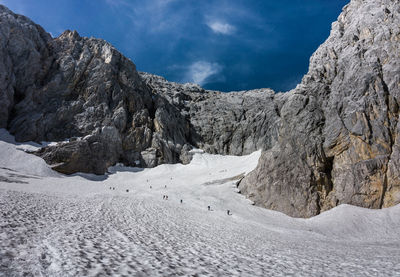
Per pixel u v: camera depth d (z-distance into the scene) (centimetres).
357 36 5159
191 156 9388
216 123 11044
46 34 9706
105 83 9119
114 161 8150
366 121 4241
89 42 10100
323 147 4688
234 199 5006
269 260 1013
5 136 6994
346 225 3534
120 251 807
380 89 4269
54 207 1747
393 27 4588
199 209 4053
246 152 9756
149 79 13262
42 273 515
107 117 8594
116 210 2339
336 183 4328
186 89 13625
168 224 2059
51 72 8819
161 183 6769
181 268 716
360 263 1014
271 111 9906
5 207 1204
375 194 3856
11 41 8162
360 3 5634
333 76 5294
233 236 1942
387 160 3894
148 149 8844
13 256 578
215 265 816
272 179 4916
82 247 762
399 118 3997
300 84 5753
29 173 5816
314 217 4053
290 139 5100
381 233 3241
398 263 1021
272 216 4250
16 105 7706
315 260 1075
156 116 9694
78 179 6525
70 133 7975
